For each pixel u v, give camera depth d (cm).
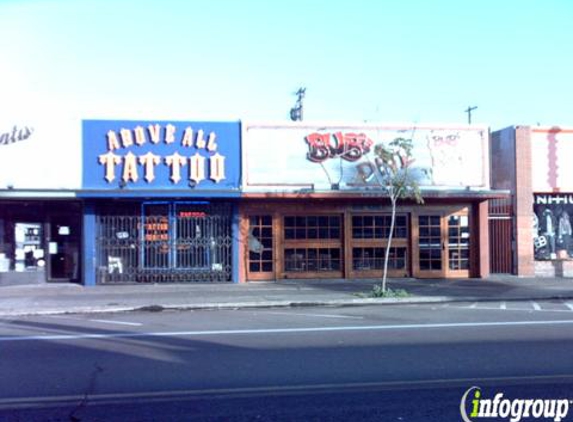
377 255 2112
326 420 635
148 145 1969
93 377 819
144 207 1998
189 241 2011
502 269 2241
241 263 2031
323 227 2092
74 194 1883
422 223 2142
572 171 2231
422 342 1039
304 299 1638
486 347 991
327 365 873
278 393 734
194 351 980
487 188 2127
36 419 648
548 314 1391
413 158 2081
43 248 2017
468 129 2127
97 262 1970
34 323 1320
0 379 812
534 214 2220
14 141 1905
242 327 1224
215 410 671
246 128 2011
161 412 666
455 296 1706
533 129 2209
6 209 1988
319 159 2039
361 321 1297
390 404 686
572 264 2212
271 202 2056
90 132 1944
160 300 1622
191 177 1978
